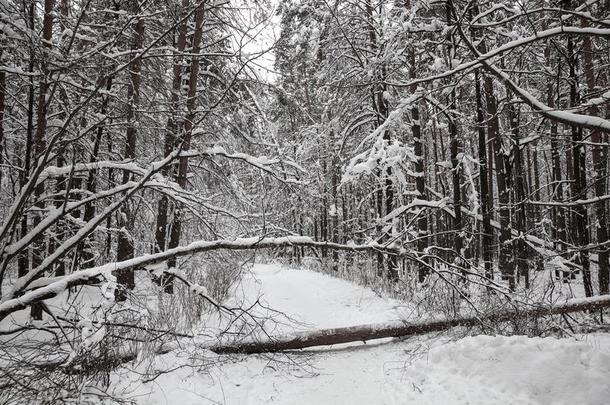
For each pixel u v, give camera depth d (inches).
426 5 377.4
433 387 178.2
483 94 440.8
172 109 273.7
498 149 432.1
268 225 269.4
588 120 188.2
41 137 215.8
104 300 173.0
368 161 372.8
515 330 240.8
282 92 394.6
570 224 581.0
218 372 203.5
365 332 247.4
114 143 385.1
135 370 191.5
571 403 153.0
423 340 250.5
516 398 158.7
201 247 225.9
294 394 183.3
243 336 241.9
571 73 338.6
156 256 214.1
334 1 509.4
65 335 175.6
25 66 240.7
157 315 239.0
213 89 409.1
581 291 482.9
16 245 196.1
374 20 491.2
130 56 308.2
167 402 167.5
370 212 655.1
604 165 375.6
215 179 391.5
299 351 247.4
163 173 348.2
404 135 546.3
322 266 674.8
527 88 445.4
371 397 177.8
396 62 454.9
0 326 251.6
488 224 401.4
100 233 372.2
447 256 458.9
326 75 556.1
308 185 337.1
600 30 184.2
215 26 408.5
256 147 408.8
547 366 169.5
